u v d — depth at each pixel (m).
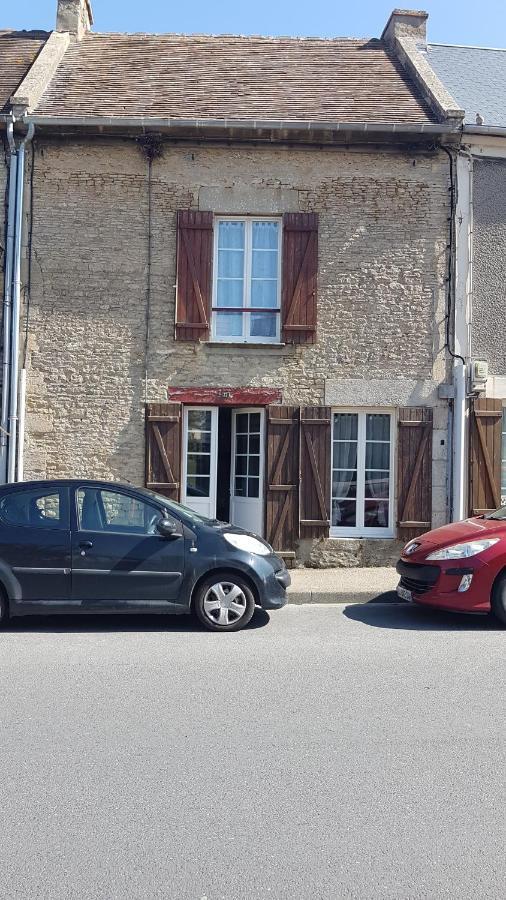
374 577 9.80
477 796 3.69
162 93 11.82
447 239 10.95
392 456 11.09
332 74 12.79
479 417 10.89
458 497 10.77
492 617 7.79
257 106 11.41
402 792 3.72
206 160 10.93
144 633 6.99
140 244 10.87
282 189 10.93
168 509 7.25
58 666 5.80
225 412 11.73
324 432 10.84
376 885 2.95
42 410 10.76
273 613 8.00
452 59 14.02
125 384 10.82
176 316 10.78
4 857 3.13
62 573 6.95
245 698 5.07
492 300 11.07
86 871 3.03
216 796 3.66
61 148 10.86
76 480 7.28
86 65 12.75
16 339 10.65
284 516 10.79
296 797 3.66
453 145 10.92
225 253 11.14
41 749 4.21
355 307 10.90
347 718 4.71
